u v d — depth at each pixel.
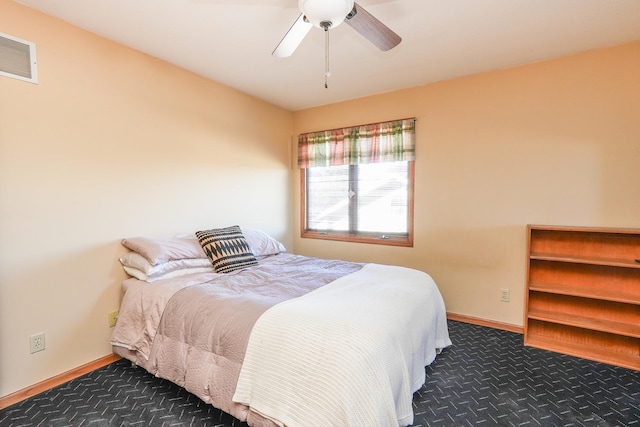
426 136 3.10
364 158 3.44
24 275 1.84
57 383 1.94
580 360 2.23
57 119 1.97
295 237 4.04
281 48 1.77
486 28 2.06
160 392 1.86
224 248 2.51
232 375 1.50
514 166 2.70
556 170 2.54
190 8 1.86
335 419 1.16
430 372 2.07
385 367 1.33
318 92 3.33
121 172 2.32
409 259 3.26
